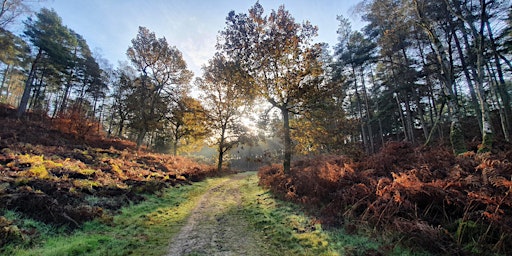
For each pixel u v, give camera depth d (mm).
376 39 21250
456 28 15609
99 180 10227
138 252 5102
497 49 16047
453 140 9516
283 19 13359
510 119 16984
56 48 26172
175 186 13531
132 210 8203
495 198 4715
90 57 33156
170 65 25391
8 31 20781
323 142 13195
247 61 13461
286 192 10148
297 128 13820
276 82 13109
